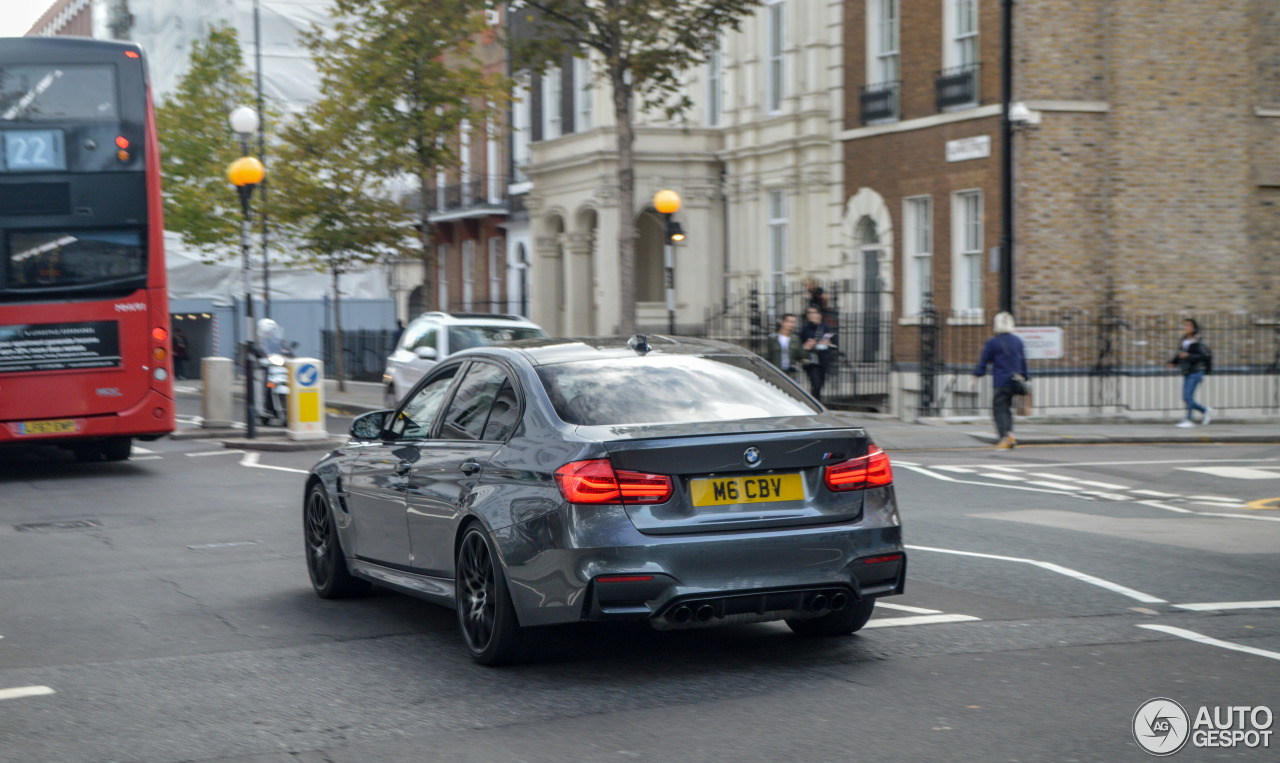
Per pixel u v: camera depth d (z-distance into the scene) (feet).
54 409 53.78
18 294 53.06
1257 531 38.34
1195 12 80.07
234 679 22.04
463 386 24.82
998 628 24.94
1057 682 20.79
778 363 75.77
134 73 54.60
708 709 19.54
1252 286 81.71
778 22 101.71
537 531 20.84
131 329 54.60
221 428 77.41
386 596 29.68
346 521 27.84
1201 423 78.48
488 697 20.52
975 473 54.34
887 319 90.27
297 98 188.44
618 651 23.50
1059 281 79.25
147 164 54.70
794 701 19.89
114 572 33.24
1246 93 81.10
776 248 102.17
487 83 108.17
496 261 150.20
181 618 27.35
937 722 18.60
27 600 29.68
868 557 21.59
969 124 82.69
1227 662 22.11
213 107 144.05
